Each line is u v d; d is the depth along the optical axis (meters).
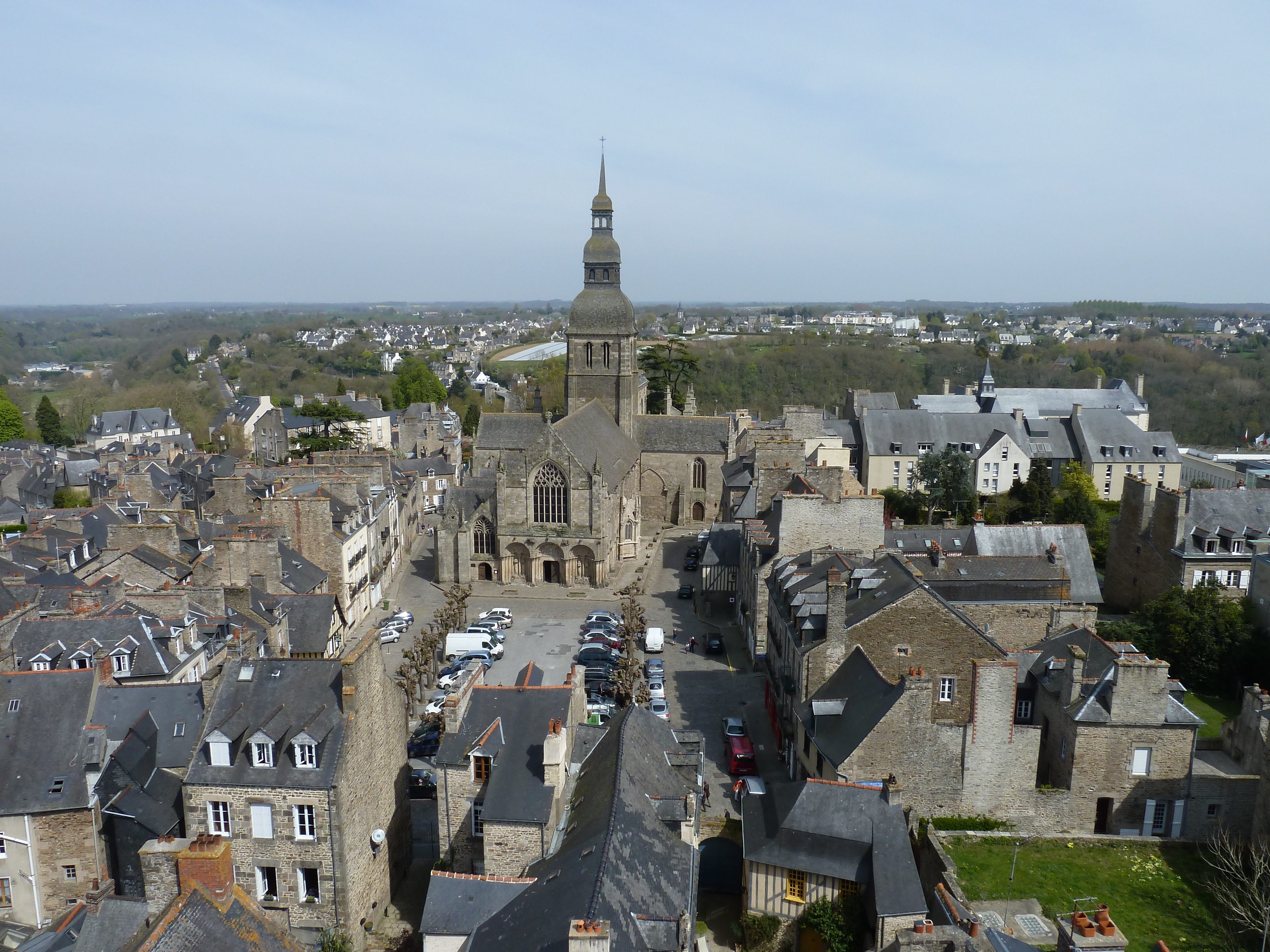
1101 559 115.62
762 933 49.06
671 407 183.25
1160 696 56.06
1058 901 49.06
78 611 72.38
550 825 47.88
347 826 50.31
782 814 50.41
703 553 114.56
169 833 52.66
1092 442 163.25
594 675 88.62
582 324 148.12
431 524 163.38
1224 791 56.84
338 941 48.59
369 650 54.25
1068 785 57.16
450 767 52.50
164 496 135.62
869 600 67.25
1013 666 55.12
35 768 54.34
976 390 196.88
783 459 109.81
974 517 104.94
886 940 44.53
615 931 34.00
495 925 37.88
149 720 57.16
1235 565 91.56
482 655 70.62
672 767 52.75
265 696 53.06
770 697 80.25
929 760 56.03
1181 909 48.72
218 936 32.53
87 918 41.00
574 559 121.88
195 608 77.00
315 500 99.50
